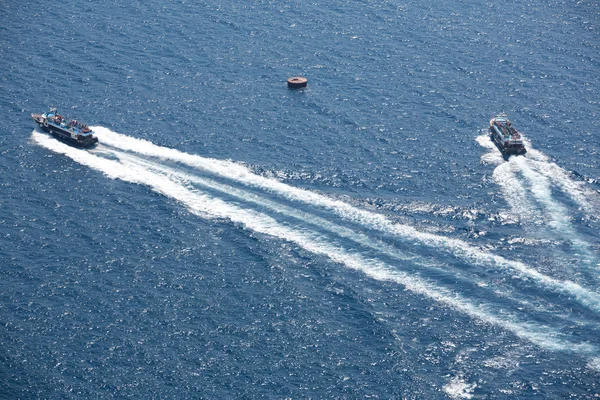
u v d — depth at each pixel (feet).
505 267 497.46
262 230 532.32
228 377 429.79
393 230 529.86
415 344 449.06
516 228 531.50
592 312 464.65
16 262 503.20
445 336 453.58
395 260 506.48
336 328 460.14
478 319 463.01
